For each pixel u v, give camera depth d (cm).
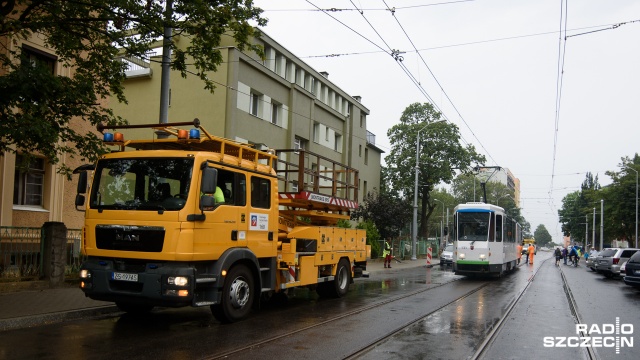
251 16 1236
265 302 1234
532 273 2797
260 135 2617
